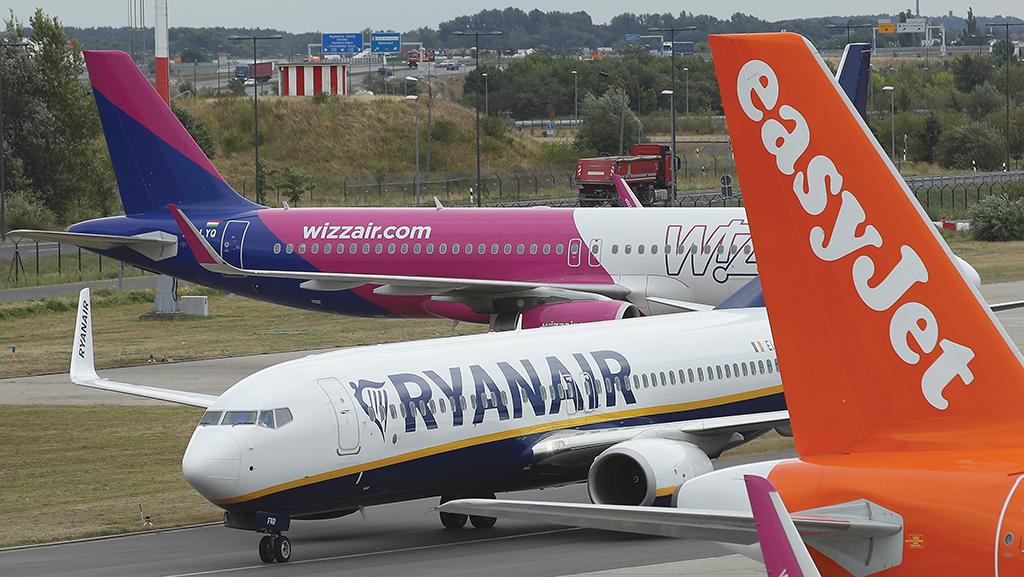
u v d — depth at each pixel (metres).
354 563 111.62
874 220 52.69
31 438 180.00
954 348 52.66
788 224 53.44
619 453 116.25
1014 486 50.47
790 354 54.34
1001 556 49.81
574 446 122.06
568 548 115.56
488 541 119.88
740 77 53.03
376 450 113.69
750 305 155.88
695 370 137.25
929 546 51.34
